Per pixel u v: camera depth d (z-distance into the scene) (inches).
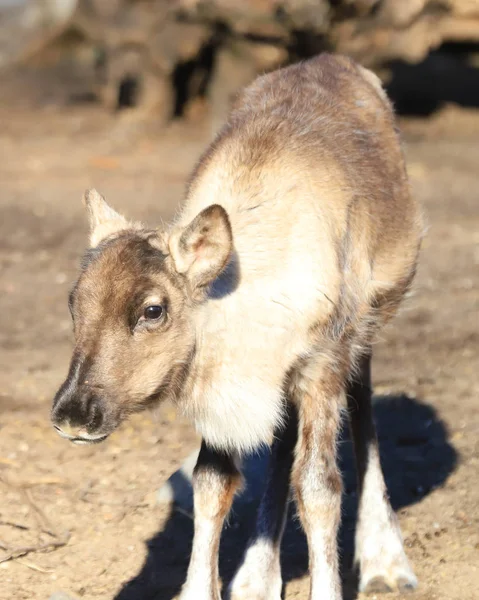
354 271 585.9
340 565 639.8
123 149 1905.8
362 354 623.8
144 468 747.4
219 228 509.0
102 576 620.4
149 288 513.3
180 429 812.0
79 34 2677.2
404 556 614.2
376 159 636.7
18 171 1744.6
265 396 543.2
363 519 628.4
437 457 756.6
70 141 1971.0
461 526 659.4
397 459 757.9
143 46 2052.2
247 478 717.3
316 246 551.5
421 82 2267.5
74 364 510.0
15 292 1136.8
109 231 557.3
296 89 646.5
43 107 2285.9
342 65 701.3
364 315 604.1
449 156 1865.2
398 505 692.7
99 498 706.8
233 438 550.9
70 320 1050.1
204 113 2122.3
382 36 1788.9
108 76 2193.7
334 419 562.3
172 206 1477.6
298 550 653.3
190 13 1878.7
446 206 1510.8
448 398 853.2
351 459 760.3
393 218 634.8
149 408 537.3
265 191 562.3
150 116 2069.4
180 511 691.4
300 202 559.8
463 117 2139.5
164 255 525.7
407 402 847.7
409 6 1761.8
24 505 694.5
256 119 607.8
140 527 674.2
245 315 537.3
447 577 607.5
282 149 577.3
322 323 547.2
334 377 560.7
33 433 798.5
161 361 522.3
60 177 1706.4
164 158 1838.1
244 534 675.4
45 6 2965.1
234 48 1882.4
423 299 1096.2
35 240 1342.3
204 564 563.2
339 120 627.8
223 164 584.1
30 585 606.9
